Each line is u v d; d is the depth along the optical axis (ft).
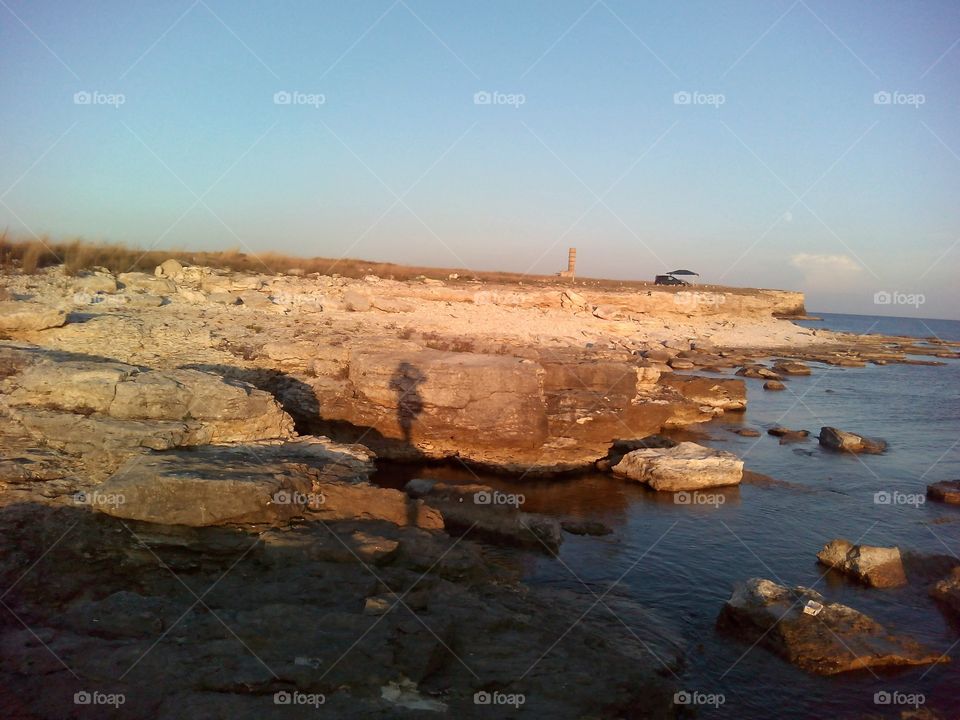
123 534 31.04
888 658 28.45
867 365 138.00
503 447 54.29
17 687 20.34
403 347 60.39
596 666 24.95
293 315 73.82
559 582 34.83
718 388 82.94
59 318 51.37
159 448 37.37
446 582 29.68
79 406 38.55
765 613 30.53
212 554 30.55
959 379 119.14
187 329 59.06
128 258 92.99
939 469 59.62
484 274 163.73
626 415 60.18
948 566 37.91
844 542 38.78
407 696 21.31
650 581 35.70
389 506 36.35
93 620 24.48
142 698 20.10
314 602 26.71
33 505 31.68
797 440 69.15
